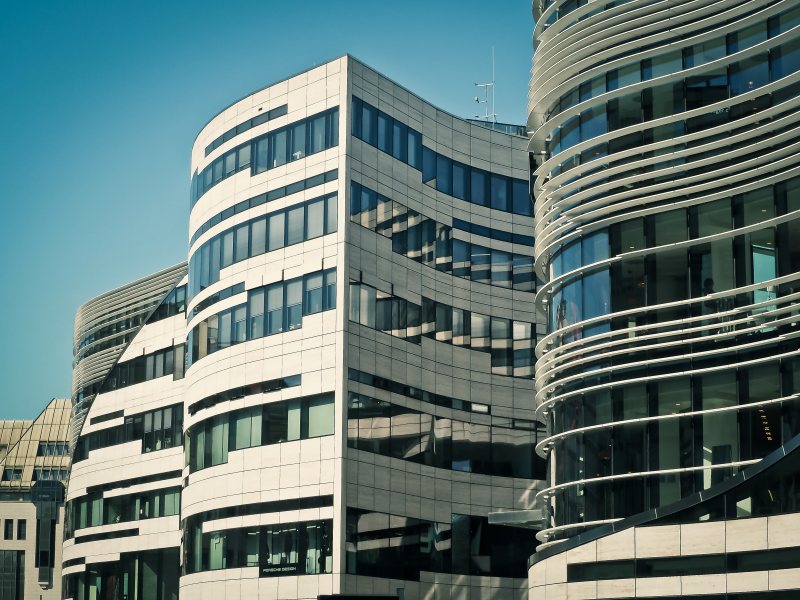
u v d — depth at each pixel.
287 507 67.62
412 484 70.81
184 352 89.56
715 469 43.59
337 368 66.94
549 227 51.47
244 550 69.25
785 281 41.84
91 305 104.06
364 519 66.94
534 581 49.34
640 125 47.09
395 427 70.19
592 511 47.34
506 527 76.19
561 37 51.09
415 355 72.38
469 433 75.38
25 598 131.50
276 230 71.56
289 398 68.88
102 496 94.75
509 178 80.44
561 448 49.91
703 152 45.75
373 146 71.12
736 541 40.97
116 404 95.06
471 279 77.38
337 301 67.62
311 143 70.88
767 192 43.47
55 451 143.25
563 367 49.00
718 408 43.62
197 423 74.69
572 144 50.41
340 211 68.50
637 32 47.62
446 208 76.38
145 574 89.25
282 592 66.88
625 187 48.00
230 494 70.69
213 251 75.38
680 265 45.75
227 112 75.94
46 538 132.12
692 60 46.41
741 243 44.09
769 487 40.28
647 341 46.22
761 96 44.09
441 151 76.69
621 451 46.34
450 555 72.94
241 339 72.12
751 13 45.03
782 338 41.81
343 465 65.94
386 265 70.94
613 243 47.88
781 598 39.31
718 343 44.22
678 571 42.44
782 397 42.09
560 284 50.72
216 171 76.19
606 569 44.66
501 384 77.56
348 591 65.00
